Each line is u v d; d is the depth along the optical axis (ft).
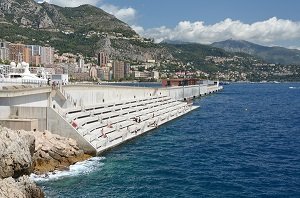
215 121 375.86
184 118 394.93
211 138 276.21
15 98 205.87
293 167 193.98
